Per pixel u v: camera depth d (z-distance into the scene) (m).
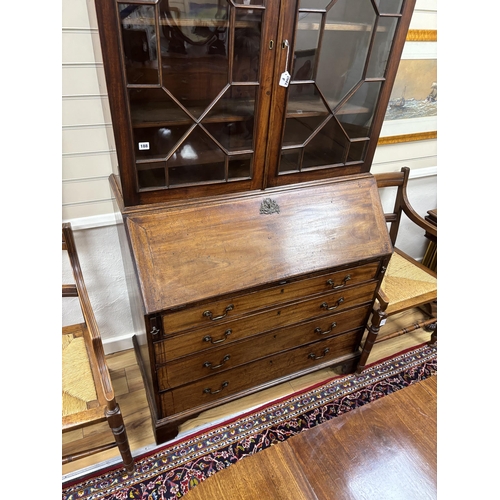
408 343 1.91
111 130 0.99
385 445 0.90
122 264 1.53
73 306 1.53
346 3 0.99
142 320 1.13
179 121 0.98
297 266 1.19
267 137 1.09
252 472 0.83
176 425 1.36
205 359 1.25
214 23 0.89
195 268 1.08
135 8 0.80
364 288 1.43
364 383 1.69
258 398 1.60
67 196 1.30
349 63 1.09
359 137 1.26
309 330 1.43
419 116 1.75
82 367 1.20
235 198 1.16
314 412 1.55
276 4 0.90
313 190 1.26
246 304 1.19
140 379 1.65
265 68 0.97
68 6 1.03
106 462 1.33
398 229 2.04
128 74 0.87
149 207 1.07
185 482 1.29
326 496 0.80
